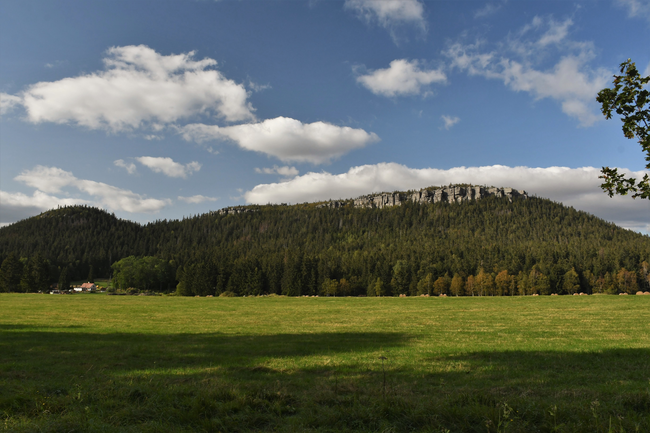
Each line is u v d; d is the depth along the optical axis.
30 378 13.27
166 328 31.89
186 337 26.11
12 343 22.27
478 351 19.12
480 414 8.00
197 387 10.77
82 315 43.22
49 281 127.25
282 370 14.85
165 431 7.58
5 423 7.76
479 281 121.44
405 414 8.31
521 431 7.24
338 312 48.34
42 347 20.86
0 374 13.85
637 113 7.10
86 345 21.72
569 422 7.48
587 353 18.03
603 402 9.00
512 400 9.09
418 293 125.62
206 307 57.56
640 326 29.69
